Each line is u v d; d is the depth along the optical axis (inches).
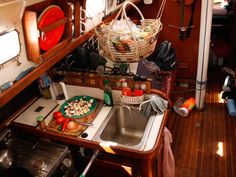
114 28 72.4
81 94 99.7
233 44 179.2
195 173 109.1
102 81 93.0
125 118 96.0
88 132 81.9
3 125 85.0
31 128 83.1
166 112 87.8
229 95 149.4
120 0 106.1
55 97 97.8
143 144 75.2
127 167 78.6
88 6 78.5
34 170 64.9
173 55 143.9
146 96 92.3
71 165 74.1
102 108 93.6
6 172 62.9
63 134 80.5
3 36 52.4
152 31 74.5
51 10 61.2
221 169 109.7
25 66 62.8
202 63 131.3
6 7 47.8
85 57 93.4
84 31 79.4
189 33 150.3
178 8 146.7
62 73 96.7
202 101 143.3
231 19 179.0
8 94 55.8
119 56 73.1
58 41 69.5
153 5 150.2
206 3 115.3
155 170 82.9
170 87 135.9
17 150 72.1
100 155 80.5
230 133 128.8
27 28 58.4
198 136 128.6
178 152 120.2
